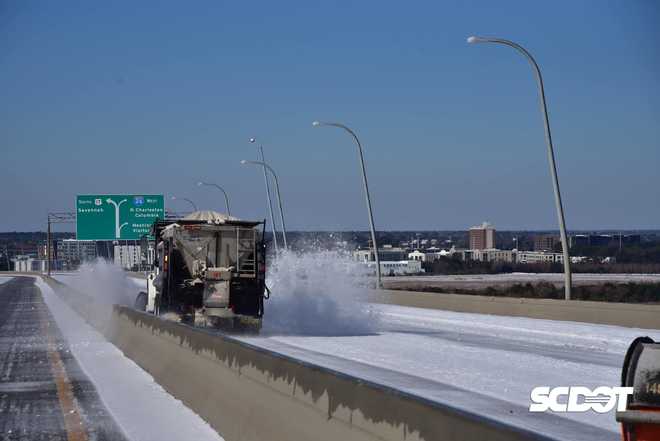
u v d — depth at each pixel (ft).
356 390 24.57
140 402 49.32
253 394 35.06
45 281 339.57
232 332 91.71
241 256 91.91
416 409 21.20
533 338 89.30
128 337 78.89
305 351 75.15
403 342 85.05
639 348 19.26
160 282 94.22
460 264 427.33
